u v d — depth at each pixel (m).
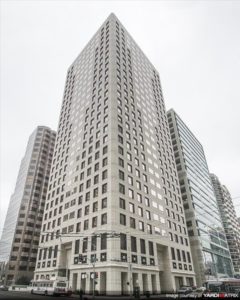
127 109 67.12
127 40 88.38
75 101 80.75
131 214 49.91
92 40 91.25
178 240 62.75
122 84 70.75
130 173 55.44
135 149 61.91
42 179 112.31
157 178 65.88
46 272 56.31
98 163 55.44
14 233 95.88
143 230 51.38
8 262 89.50
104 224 45.88
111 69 69.31
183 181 89.56
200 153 119.88
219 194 143.00
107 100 63.91
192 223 80.38
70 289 45.19
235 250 119.12
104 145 56.44
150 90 87.75
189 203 84.38
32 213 102.00
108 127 58.25
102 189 50.53
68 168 66.44
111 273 40.06
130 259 44.53
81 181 58.22
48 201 69.69
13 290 57.16
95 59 81.69
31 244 95.81
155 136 75.81
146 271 47.03
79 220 52.62
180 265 58.94
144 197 56.59
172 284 52.97
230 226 133.75
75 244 50.62
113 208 46.31
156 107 86.19
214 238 91.44
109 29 83.44
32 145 121.50
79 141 67.12
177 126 103.19
